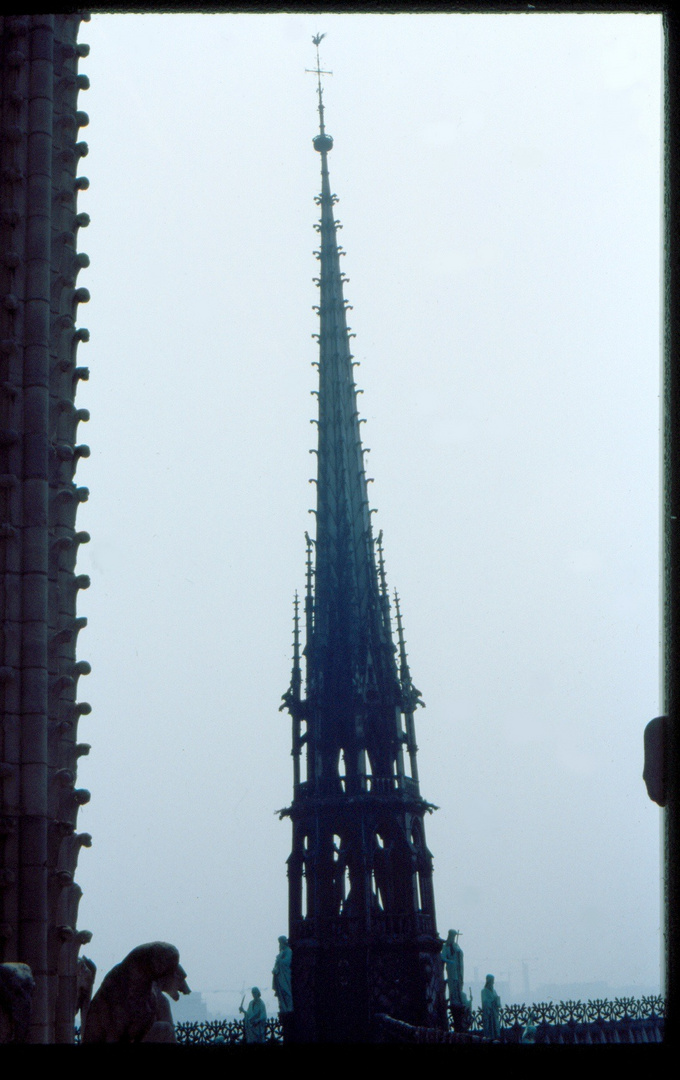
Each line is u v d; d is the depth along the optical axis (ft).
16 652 40.60
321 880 207.82
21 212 44.42
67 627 42.52
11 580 40.96
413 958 202.69
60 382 44.16
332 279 255.50
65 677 41.39
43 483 42.11
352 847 209.05
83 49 47.65
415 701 225.56
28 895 38.70
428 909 208.85
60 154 45.93
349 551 232.12
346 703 220.43
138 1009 19.60
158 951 20.21
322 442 243.19
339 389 246.27
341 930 205.36
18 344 43.14
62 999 39.06
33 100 45.37
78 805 41.06
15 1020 20.25
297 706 224.12
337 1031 195.83
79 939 40.47
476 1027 195.42
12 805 39.22
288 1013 197.16
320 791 215.31
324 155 267.59
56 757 40.98
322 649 223.92
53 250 45.01
